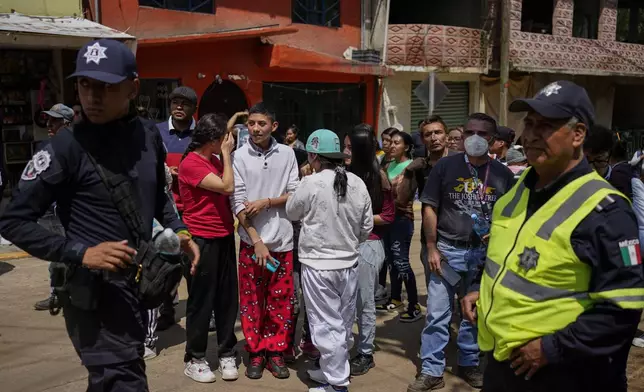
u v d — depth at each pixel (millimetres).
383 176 4422
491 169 4156
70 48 9477
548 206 2248
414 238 9750
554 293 2188
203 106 11617
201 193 4188
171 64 11039
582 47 17891
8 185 9656
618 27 20750
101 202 2562
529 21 17984
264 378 4434
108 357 2566
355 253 4004
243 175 4305
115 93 2512
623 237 2084
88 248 2418
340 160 3982
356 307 4535
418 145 8148
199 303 4277
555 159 2248
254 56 12281
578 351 2115
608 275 2092
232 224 4391
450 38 15594
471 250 4129
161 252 2600
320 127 13953
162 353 4848
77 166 2521
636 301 2059
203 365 4371
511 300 2264
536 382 2305
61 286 2570
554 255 2176
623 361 2268
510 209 2439
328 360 3914
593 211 2131
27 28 8391
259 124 4324
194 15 11508
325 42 14078
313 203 3883
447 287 4207
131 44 9156
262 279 4465
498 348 2320
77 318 2596
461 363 4352
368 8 14883
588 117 2238
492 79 17219
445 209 4211
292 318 4559
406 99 15734
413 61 15312
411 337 5324
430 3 18141
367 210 4020
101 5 10227
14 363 4590
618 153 4820
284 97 13156
